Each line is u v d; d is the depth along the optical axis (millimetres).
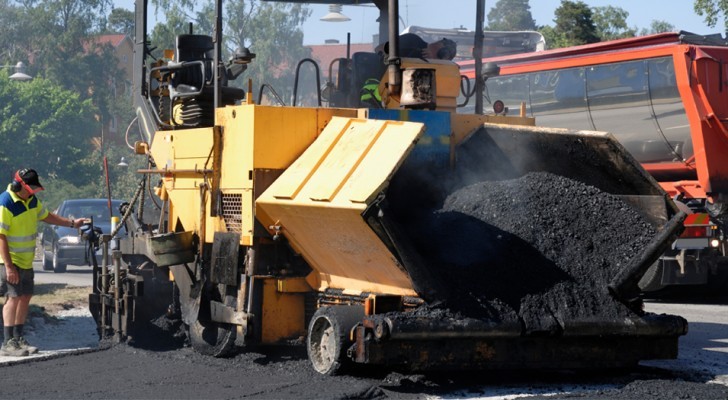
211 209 10820
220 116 10789
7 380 9547
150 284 12281
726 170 20344
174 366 10281
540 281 9383
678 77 20234
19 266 11523
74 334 13320
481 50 12242
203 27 20734
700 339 13016
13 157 64188
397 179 10211
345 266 9734
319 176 9594
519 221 9984
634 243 10016
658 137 21016
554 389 9203
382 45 12531
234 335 10625
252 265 10227
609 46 21766
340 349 9148
